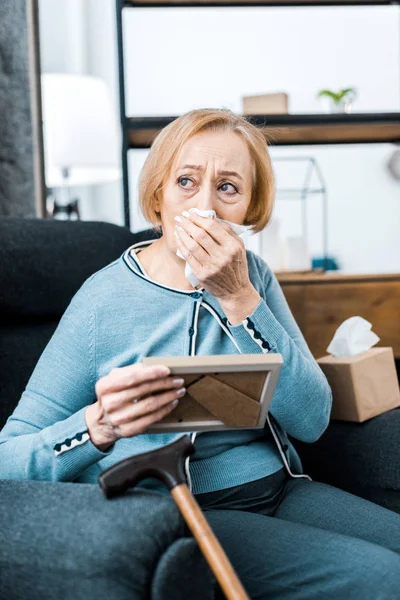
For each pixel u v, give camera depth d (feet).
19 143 7.30
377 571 3.19
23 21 7.22
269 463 4.06
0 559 2.79
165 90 13.89
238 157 3.92
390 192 13.66
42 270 4.84
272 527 3.57
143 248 4.29
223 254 3.55
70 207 10.39
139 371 3.04
